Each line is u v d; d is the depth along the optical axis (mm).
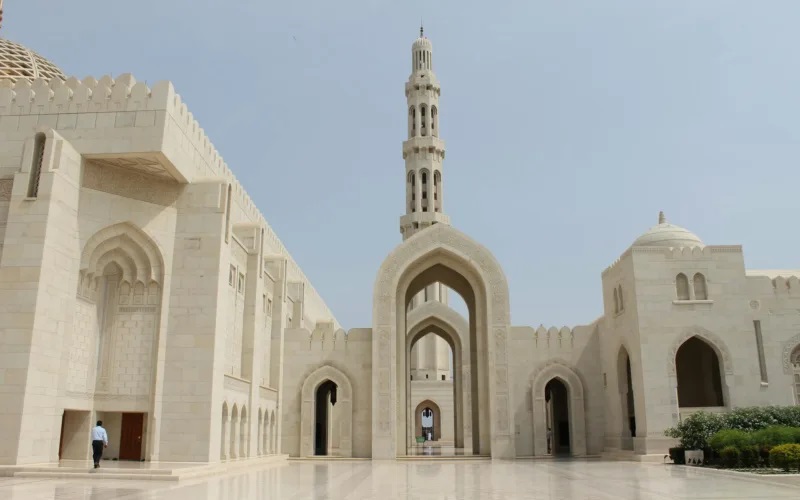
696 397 40562
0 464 22875
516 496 17859
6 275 24328
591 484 21234
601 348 41500
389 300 41531
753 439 25859
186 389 27547
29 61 33156
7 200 26297
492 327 40781
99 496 16781
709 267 36312
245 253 35625
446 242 42031
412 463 35250
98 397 27438
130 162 27375
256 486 20641
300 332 42219
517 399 40906
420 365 71188
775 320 35750
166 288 28297
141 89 27047
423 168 63156
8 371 23562
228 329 32062
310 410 41125
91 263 27234
